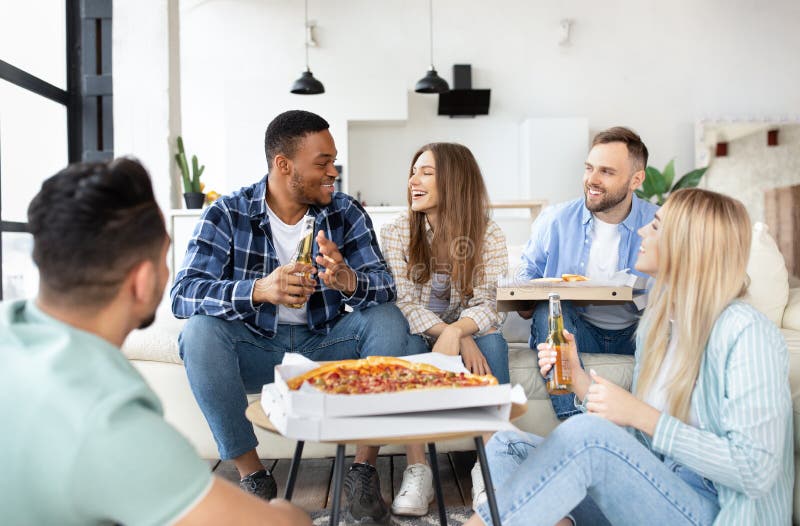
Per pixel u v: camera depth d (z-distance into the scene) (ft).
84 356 2.27
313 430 3.11
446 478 6.88
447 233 6.81
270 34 22.06
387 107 20.89
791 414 4.06
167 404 7.13
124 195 2.40
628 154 7.27
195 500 2.23
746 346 3.83
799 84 22.30
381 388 3.34
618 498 3.77
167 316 7.95
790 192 21.61
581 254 7.60
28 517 2.17
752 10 22.36
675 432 3.76
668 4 22.49
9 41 11.33
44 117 12.68
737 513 3.74
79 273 2.35
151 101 14.03
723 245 4.02
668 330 4.38
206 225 6.43
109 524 2.35
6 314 2.41
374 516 5.64
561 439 3.72
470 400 3.31
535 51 22.43
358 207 7.08
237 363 6.01
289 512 2.60
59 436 2.10
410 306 6.75
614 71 22.54
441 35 22.33
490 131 22.39
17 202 11.46
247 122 20.39
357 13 22.17
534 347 7.09
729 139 22.21
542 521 3.63
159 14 14.03
